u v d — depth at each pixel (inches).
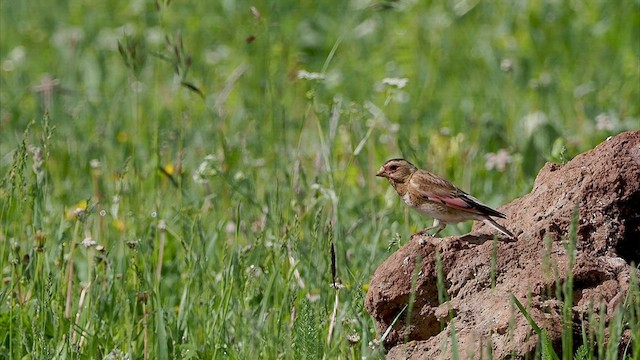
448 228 485.4
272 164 578.6
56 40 845.2
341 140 576.7
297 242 428.8
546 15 824.9
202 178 510.9
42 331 380.2
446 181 386.0
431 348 359.3
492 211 373.7
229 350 384.5
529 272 358.6
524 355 335.3
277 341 379.9
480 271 361.4
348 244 466.3
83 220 439.8
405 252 368.2
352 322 387.2
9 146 646.5
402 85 503.2
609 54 792.9
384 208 506.6
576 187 374.9
